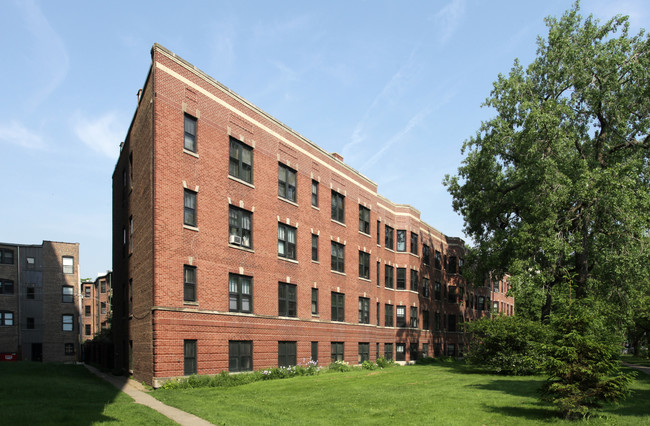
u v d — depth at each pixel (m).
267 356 28.75
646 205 29.14
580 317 14.27
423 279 54.44
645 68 31.67
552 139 30.77
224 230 26.56
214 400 17.64
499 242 35.97
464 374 28.75
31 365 33.69
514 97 35.28
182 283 23.73
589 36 33.12
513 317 30.19
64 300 64.75
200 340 24.17
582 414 13.83
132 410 15.00
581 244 32.66
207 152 25.94
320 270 35.44
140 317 25.09
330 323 36.19
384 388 21.00
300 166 33.94
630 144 33.56
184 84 25.05
